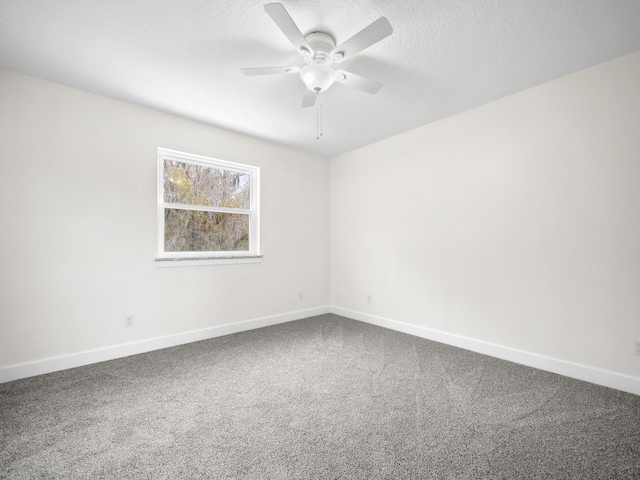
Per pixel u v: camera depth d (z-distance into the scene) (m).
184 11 1.60
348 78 1.95
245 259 3.44
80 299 2.42
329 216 4.32
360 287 3.91
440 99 2.60
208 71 2.17
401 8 1.59
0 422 1.64
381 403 1.86
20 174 2.18
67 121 2.37
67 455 1.39
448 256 2.99
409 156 3.33
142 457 1.38
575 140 2.19
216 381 2.16
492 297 2.66
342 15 1.65
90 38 1.81
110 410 1.77
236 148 3.37
